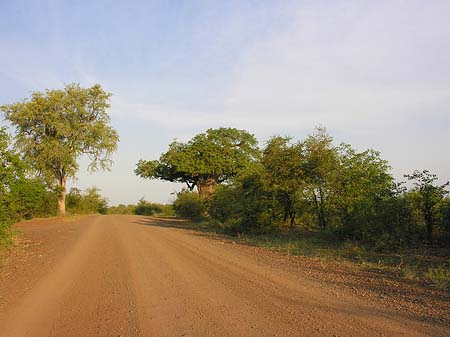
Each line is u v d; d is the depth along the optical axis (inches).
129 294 312.8
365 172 698.2
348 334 210.7
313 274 378.3
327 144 781.9
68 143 1678.2
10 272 412.8
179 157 1882.4
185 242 674.8
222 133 1932.8
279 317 243.0
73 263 462.6
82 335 223.5
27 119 1617.9
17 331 231.9
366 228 570.6
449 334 208.7
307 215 838.5
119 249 581.3
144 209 2913.4
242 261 462.9
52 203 1633.9
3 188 599.2
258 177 836.6
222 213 1047.6
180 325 235.0
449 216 528.7
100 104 1737.2
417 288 312.0
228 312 257.1
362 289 312.2
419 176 555.8
